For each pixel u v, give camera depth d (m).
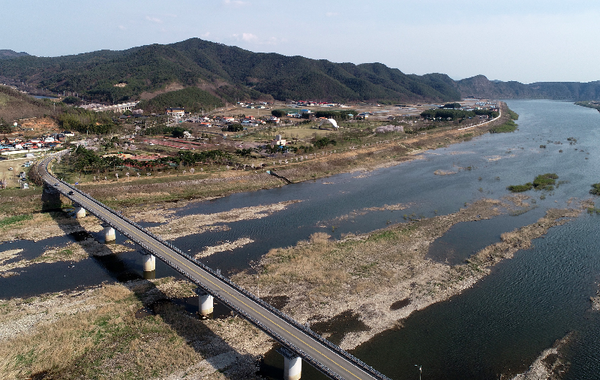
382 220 112.12
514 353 57.88
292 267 81.81
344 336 60.19
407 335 61.09
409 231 101.81
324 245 93.06
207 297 64.38
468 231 103.25
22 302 68.38
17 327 61.09
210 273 68.94
